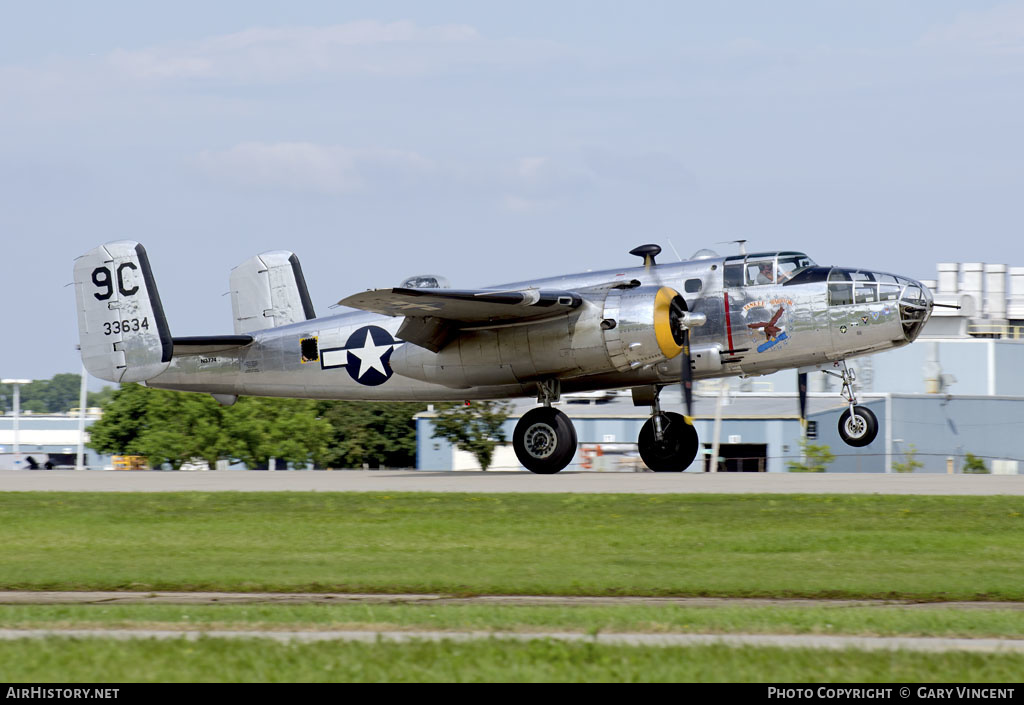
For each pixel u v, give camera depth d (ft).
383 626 103.60
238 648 93.40
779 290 254.88
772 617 106.42
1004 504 190.60
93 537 175.73
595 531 172.86
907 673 85.97
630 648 93.20
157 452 637.30
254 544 166.71
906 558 149.28
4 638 97.76
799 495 202.90
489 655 90.99
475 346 255.70
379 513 192.75
